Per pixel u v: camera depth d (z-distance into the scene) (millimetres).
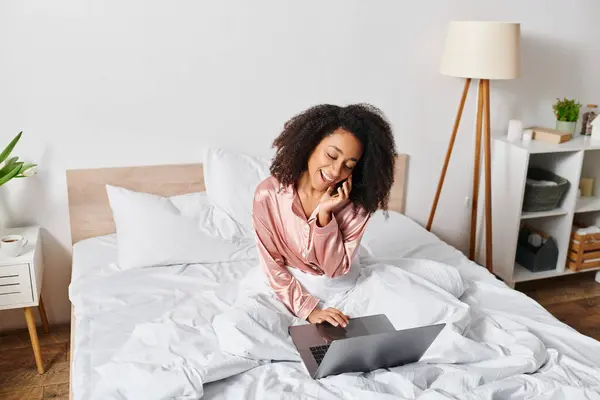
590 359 1727
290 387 1525
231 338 1624
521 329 1811
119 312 1930
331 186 1700
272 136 2686
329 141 1623
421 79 2854
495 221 3057
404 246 2523
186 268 2268
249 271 2047
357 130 1615
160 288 2094
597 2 3076
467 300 2045
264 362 1637
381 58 2754
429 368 1607
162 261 2270
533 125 3182
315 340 1655
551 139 2949
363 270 1967
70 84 2363
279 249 1829
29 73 2307
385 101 2828
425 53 2820
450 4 2797
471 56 2566
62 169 2445
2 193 2398
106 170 2463
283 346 1643
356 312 1823
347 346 1443
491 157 3059
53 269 2555
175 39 2436
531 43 3021
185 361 1597
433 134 2965
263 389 1495
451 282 2025
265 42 2557
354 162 1642
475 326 1823
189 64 2480
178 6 2402
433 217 3035
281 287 1789
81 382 1557
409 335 1497
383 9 2688
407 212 3061
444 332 1677
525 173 2824
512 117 3115
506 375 1587
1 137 2348
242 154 2602
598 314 2848
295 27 2580
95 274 2189
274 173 1755
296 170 1706
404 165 2930
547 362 1682
